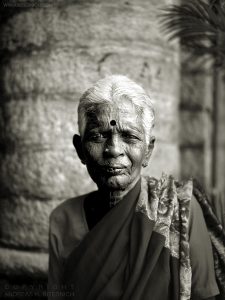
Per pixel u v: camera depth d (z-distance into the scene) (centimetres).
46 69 143
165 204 82
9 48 150
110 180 81
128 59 144
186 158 254
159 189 86
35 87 145
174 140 167
